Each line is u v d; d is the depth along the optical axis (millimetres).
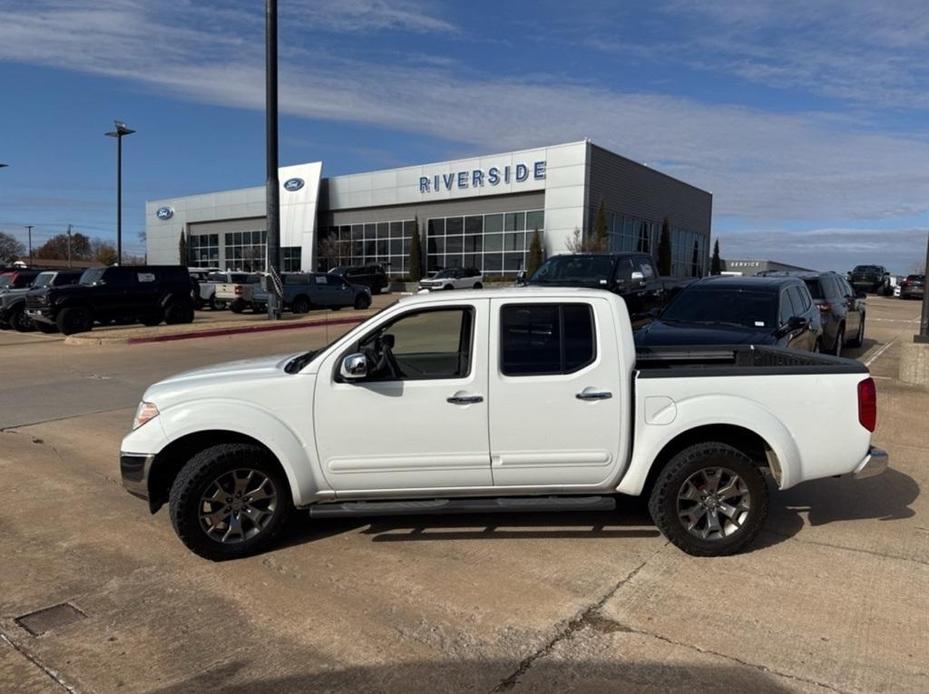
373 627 3637
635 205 43781
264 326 20422
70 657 3381
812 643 3438
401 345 4613
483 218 43188
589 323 4465
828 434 4496
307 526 5066
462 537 4828
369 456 4441
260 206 56469
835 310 12391
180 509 4355
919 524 5047
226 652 3416
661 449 4457
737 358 5746
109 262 99375
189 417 4367
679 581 4125
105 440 7695
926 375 10414
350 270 40156
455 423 4410
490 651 3396
